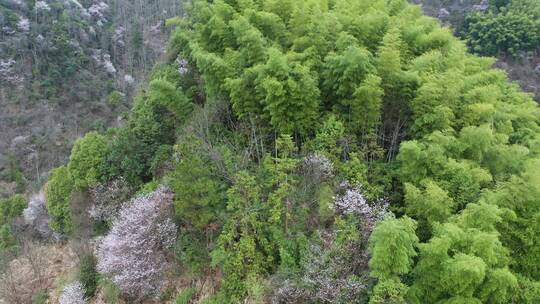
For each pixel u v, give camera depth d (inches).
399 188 571.8
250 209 542.3
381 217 496.4
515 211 488.7
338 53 629.6
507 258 450.9
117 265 600.1
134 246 587.8
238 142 659.4
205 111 700.0
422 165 533.6
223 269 534.9
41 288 773.9
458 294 408.8
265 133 652.7
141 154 789.9
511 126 673.0
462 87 621.6
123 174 799.7
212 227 574.9
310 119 614.5
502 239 479.5
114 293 634.2
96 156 815.7
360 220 502.0
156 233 602.5
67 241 879.7
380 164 588.1
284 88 585.9
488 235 413.1
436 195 481.7
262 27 745.6
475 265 385.4
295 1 789.9
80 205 810.8
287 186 545.0
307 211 541.3
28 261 850.8
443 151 530.9
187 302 554.3
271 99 591.2
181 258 586.6
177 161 639.8
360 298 440.1
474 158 560.7
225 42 765.9
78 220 792.3
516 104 805.2
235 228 538.6
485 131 543.5
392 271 415.5
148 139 800.3
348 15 729.0
